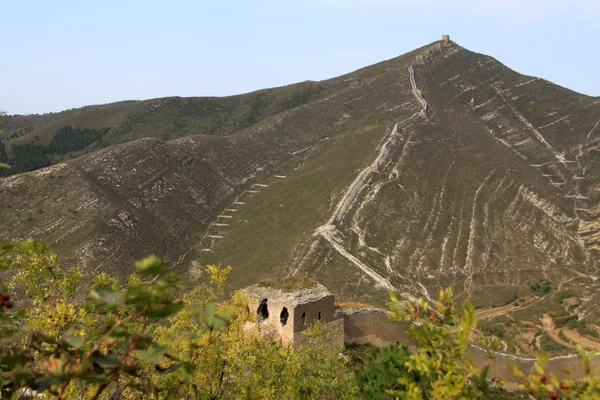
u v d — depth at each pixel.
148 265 4.57
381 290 56.66
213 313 6.25
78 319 11.18
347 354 30.61
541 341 49.53
